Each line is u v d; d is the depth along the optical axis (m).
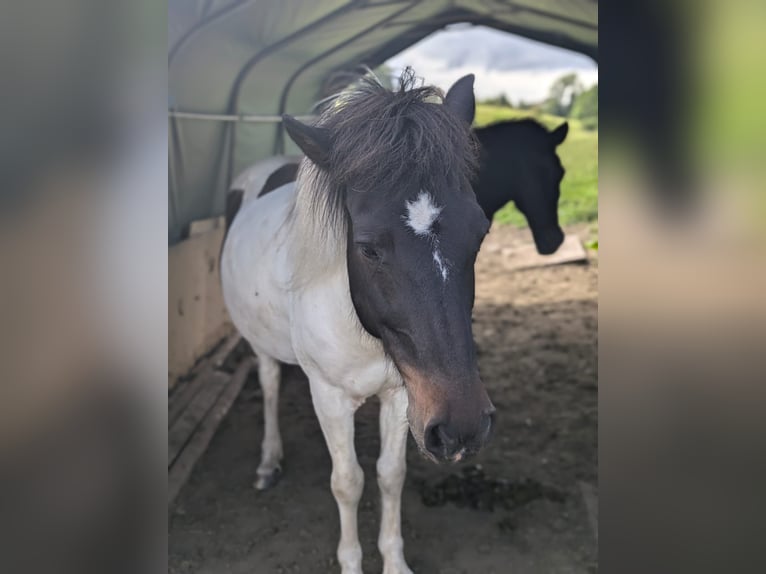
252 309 2.85
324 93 5.96
